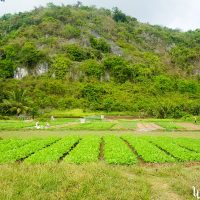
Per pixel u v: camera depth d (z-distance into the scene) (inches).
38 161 957.2
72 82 6087.6
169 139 1646.2
